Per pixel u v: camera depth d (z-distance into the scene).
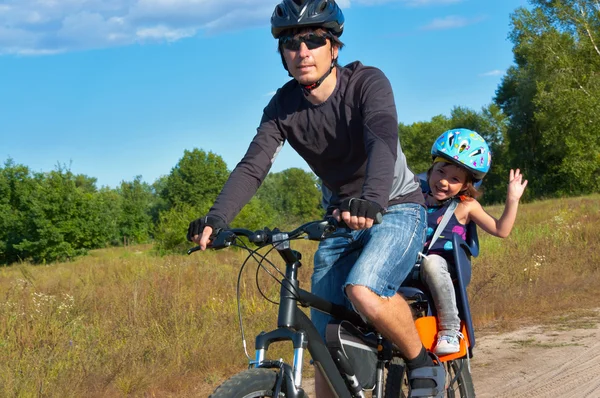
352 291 3.07
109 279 10.84
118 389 5.25
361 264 3.12
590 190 43.62
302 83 3.21
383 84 3.23
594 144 39.12
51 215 31.12
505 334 7.07
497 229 4.10
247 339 6.54
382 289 3.10
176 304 7.57
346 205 2.64
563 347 6.32
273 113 3.40
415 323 3.68
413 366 3.37
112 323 6.99
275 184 79.88
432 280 3.70
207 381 5.61
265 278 9.50
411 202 3.36
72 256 30.66
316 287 3.50
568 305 8.17
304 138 3.36
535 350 6.29
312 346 2.93
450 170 4.06
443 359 3.71
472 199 4.14
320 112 3.28
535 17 37.94
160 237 18.95
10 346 6.06
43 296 7.87
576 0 37.69
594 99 36.12
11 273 15.78
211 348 6.16
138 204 51.59
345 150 3.32
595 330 6.95
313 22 3.11
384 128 3.07
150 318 7.06
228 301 8.16
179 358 5.85
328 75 3.23
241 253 13.30
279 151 3.44
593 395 4.87
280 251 2.81
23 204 31.47
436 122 79.75
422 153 79.88
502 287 8.73
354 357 3.25
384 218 3.29
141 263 12.63
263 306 7.87
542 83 38.12
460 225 4.05
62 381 5.15
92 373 5.36
